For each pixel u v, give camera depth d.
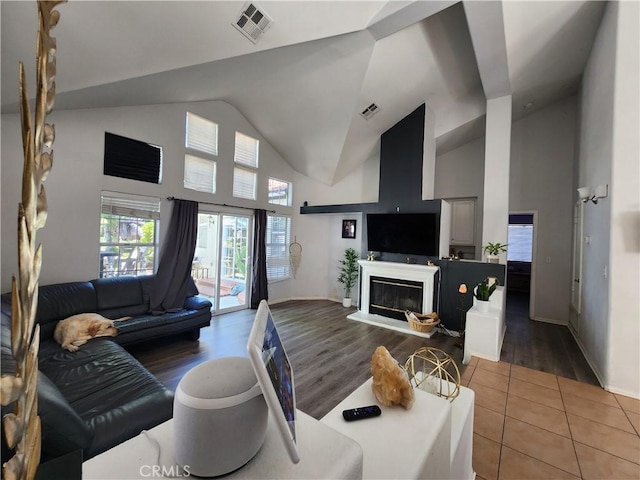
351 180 6.30
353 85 4.03
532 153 5.38
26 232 0.42
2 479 0.41
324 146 5.40
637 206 2.61
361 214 6.21
